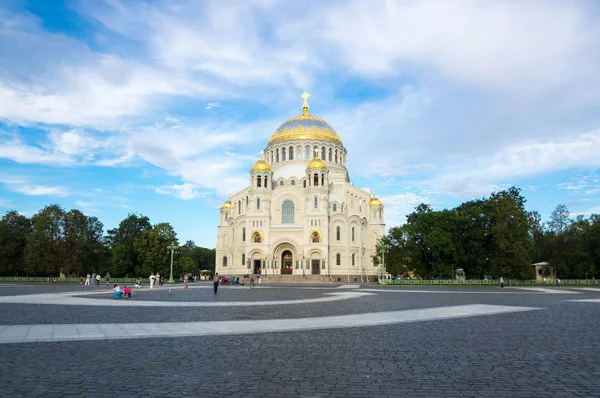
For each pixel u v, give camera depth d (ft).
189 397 35.68
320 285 284.82
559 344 59.47
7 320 80.07
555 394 37.06
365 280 390.63
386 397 36.04
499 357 50.98
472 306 118.42
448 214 314.35
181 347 55.93
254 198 387.34
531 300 144.15
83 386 38.27
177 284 298.97
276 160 457.68
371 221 426.51
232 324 77.56
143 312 97.04
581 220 390.42
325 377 41.81
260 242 377.09
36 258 336.90
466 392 37.47
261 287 249.14
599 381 41.01
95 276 266.16
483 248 318.65
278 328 73.26
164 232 355.97
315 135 447.01
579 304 127.65
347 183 427.74
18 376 41.24
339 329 73.26
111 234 457.27
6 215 373.81
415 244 315.17
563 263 356.18
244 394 36.55
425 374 43.19
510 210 307.99
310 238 372.79
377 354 52.37
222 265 432.25
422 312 101.24
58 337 62.03
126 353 51.83
